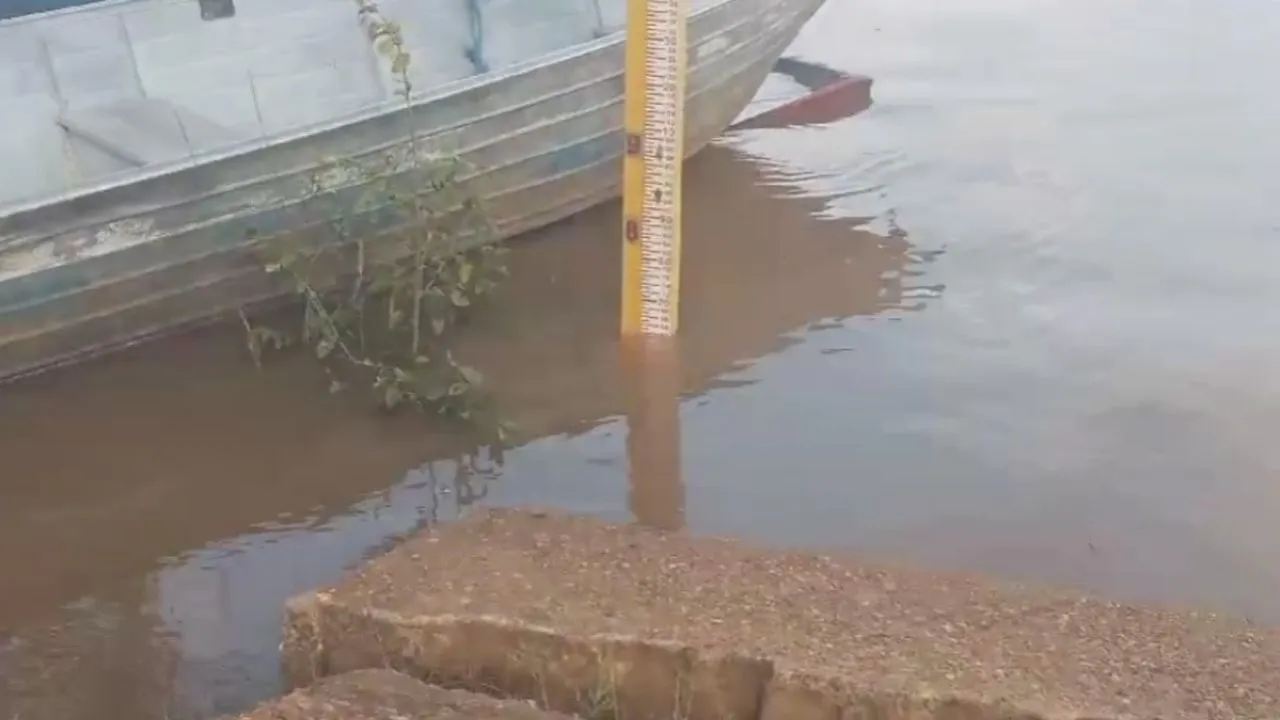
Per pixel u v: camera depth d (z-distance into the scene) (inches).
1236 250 200.7
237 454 160.4
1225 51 283.3
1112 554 139.2
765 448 158.6
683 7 170.4
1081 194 220.8
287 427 165.5
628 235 178.7
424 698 105.7
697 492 150.6
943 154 237.0
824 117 254.7
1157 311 185.8
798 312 188.1
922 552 139.6
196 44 183.9
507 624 112.6
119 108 175.9
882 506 147.5
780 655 108.0
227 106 183.8
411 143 180.7
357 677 108.7
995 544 140.9
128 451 161.2
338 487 154.7
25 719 119.6
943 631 113.7
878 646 110.6
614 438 161.6
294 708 104.3
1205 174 225.9
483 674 113.7
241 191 172.2
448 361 170.6
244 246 176.6
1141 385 169.0
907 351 178.1
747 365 175.5
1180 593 133.1
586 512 147.4
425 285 182.2
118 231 165.5
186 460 159.5
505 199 198.2
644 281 179.9
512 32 202.8
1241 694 106.0
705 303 190.4
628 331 182.4
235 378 175.3
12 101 171.0
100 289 168.2
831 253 204.2
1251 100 256.1
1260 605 131.3
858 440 159.5
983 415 163.8
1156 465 153.4
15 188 168.9
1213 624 117.3
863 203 220.7
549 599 116.7
